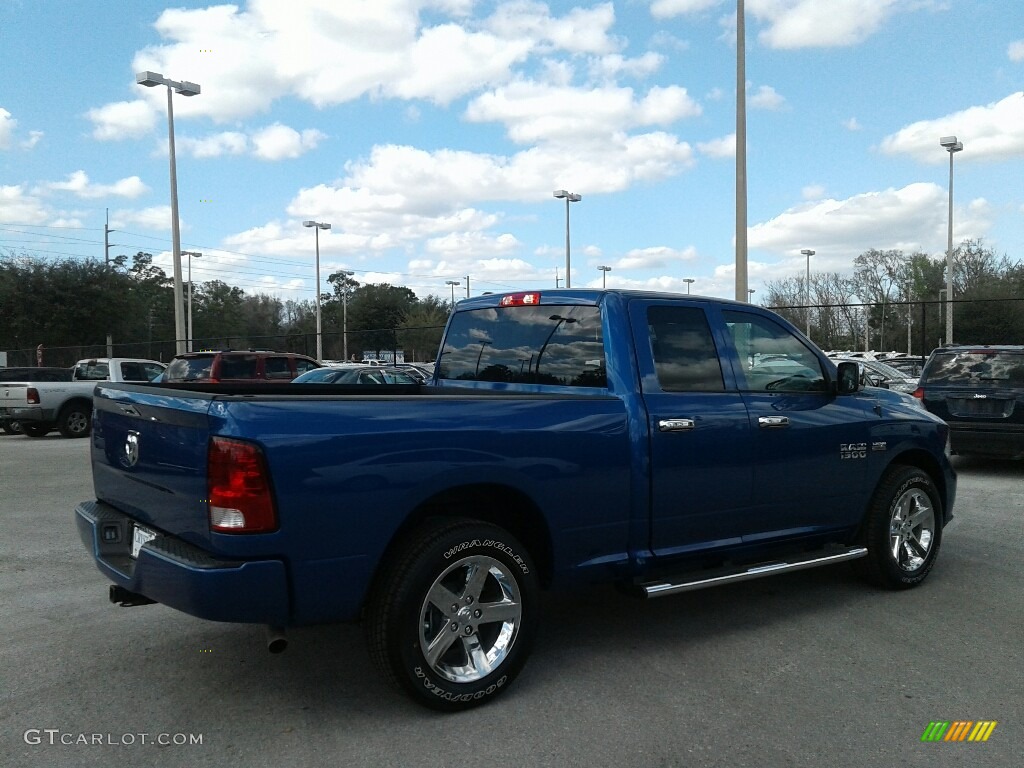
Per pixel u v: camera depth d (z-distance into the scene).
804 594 5.73
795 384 5.31
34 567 6.39
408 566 3.64
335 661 4.43
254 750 3.43
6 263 43.06
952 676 4.25
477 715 3.77
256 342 69.69
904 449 5.82
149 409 3.78
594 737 3.55
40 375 19.42
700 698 3.96
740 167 16.12
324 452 3.43
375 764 3.31
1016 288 49.25
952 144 29.39
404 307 65.50
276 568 3.35
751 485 4.89
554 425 4.10
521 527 4.27
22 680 4.16
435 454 3.71
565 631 4.96
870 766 3.32
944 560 6.62
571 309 4.85
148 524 3.88
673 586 4.47
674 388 4.66
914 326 62.34
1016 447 10.24
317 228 40.47
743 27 16.00
